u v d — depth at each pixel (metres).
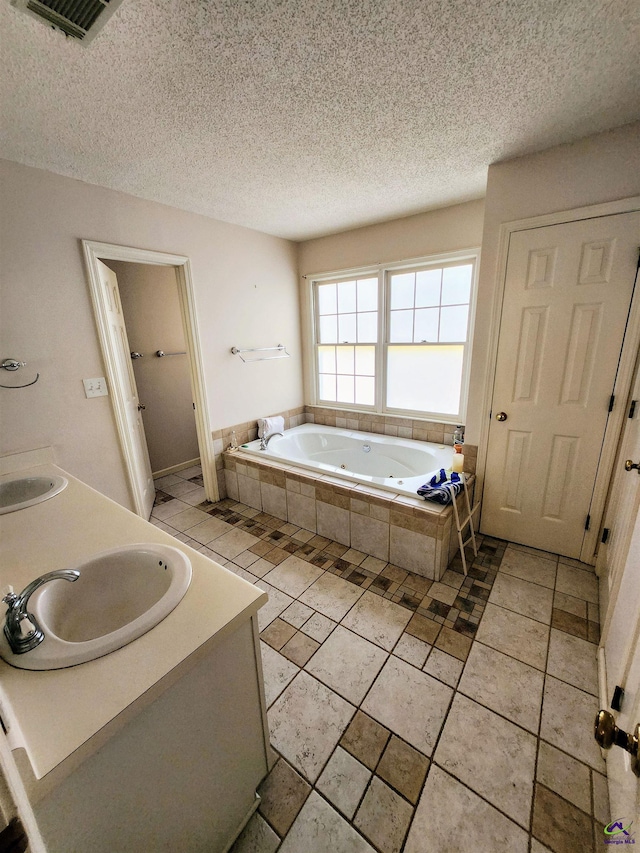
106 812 0.69
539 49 1.19
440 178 2.21
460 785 1.16
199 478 3.94
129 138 1.67
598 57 1.22
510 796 1.13
